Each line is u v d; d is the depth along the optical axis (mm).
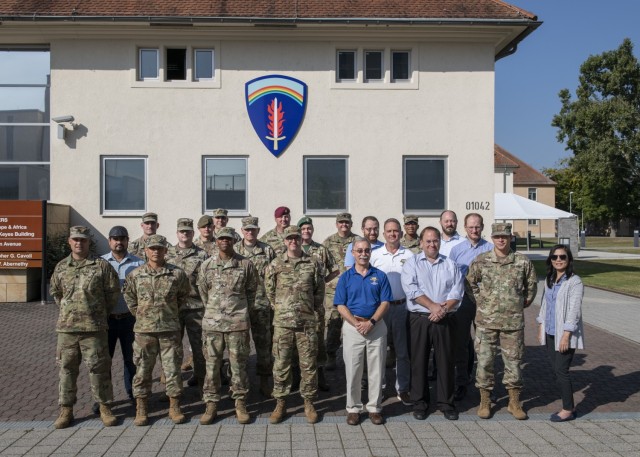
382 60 15164
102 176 14625
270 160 14852
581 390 7023
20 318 11422
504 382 6094
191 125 14734
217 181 14852
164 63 14797
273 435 5590
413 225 7812
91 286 5852
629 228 79375
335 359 8070
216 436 5566
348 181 14961
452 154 15070
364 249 6000
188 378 7648
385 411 6328
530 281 6113
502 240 6078
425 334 6059
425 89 15039
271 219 14844
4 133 15102
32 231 13000
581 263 26094
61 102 14578
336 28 14508
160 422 5961
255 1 15297
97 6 14664
